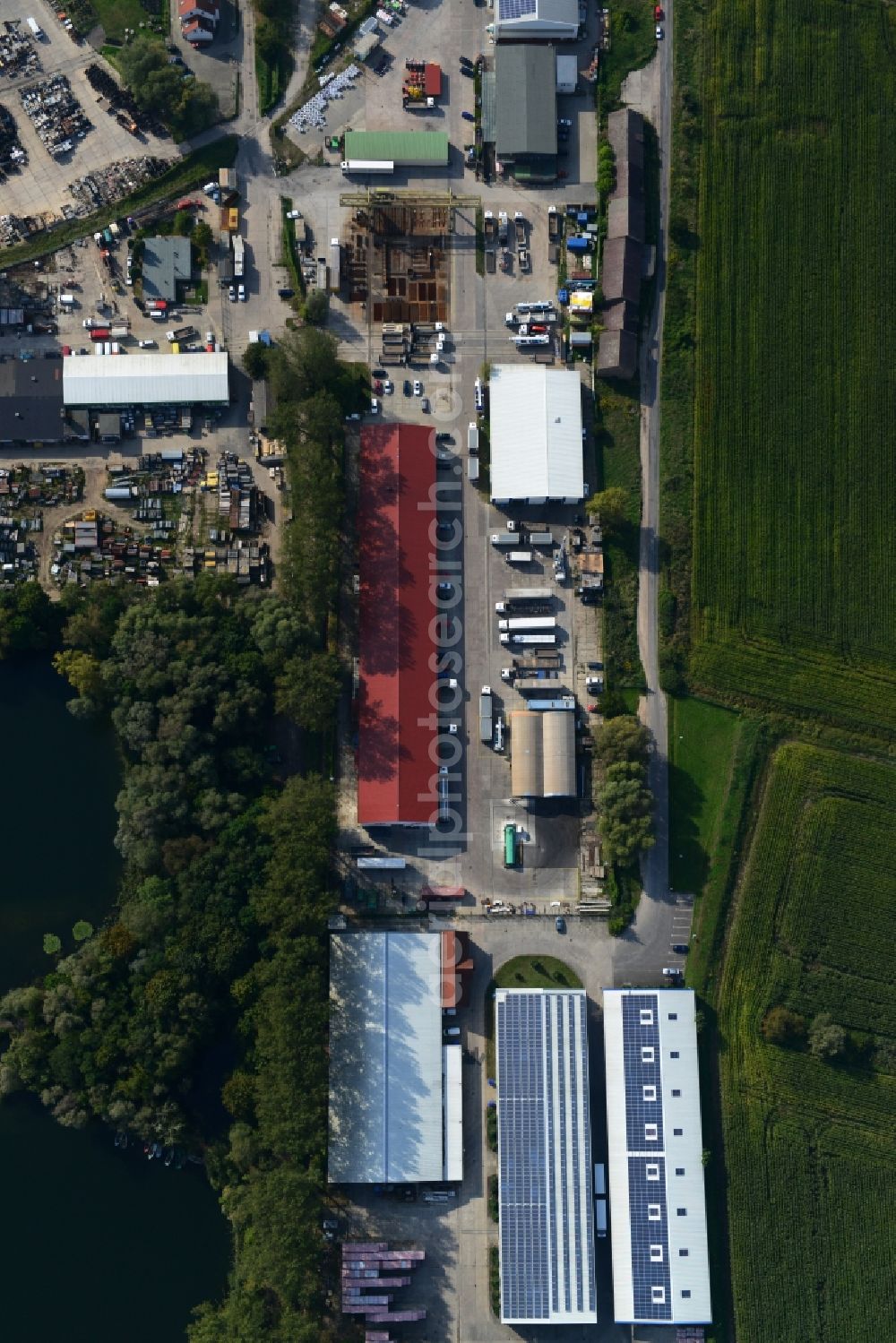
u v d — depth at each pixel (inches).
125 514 4685.0
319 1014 4143.7
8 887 4525.1
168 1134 4242.1
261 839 4350.4
